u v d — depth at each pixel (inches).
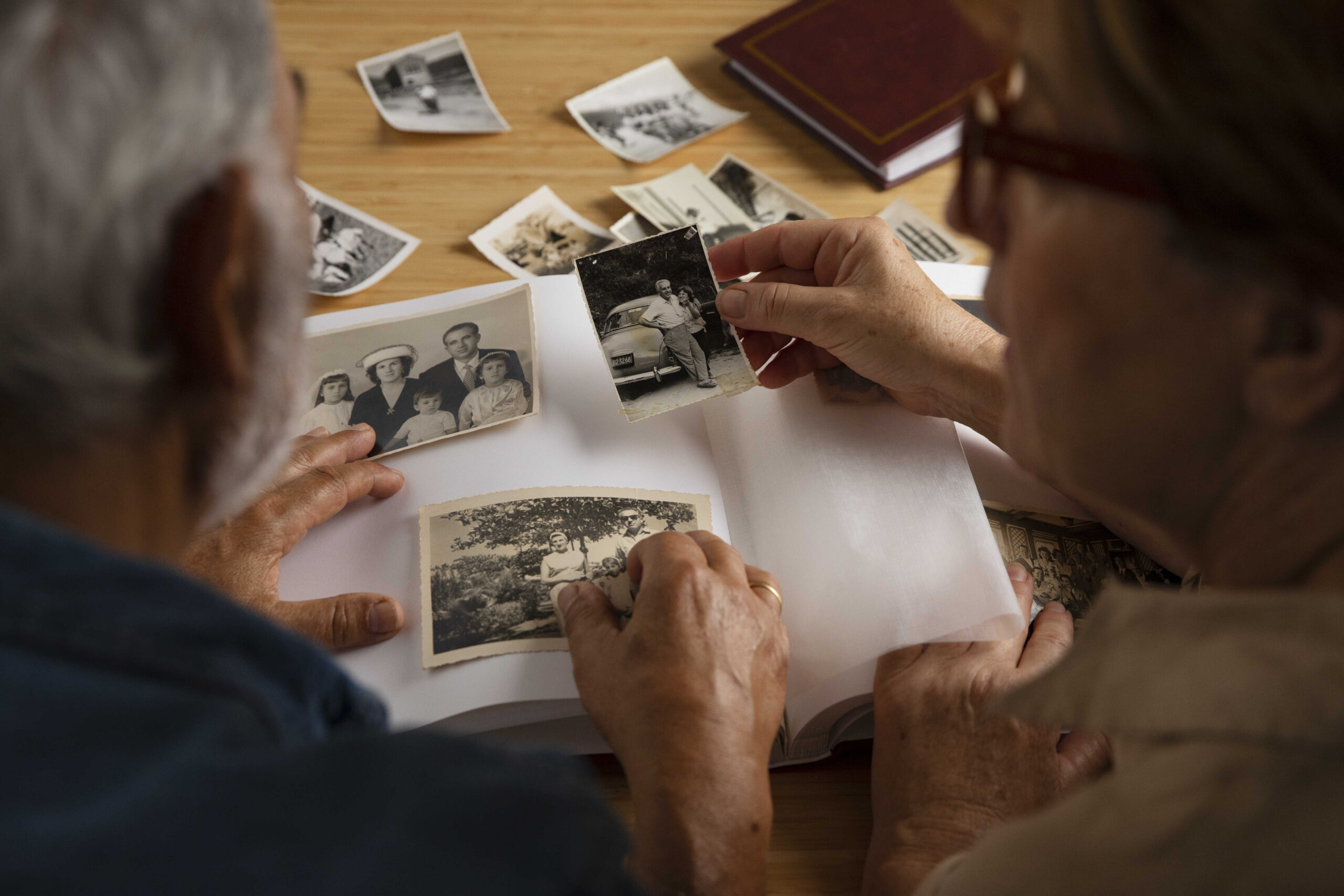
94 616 11.2
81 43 10.0
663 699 25.0
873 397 35.9
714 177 48.4
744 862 23.2
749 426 35.7
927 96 50.6
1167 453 15.1
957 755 26.5
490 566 31.1
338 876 10.5
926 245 44.9
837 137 49.4
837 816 28.0
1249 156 10.8
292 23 56.0
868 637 29.1
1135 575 32.5
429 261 43.8
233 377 12.9
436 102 51.7
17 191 9.9
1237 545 15.8
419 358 38.1
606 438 35.3
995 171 15.8
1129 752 16.3
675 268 36.8
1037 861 14.1
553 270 43.6
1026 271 15.1
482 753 12.3
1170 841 12.1
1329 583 14.7
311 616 29.4
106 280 10.8
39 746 10.3
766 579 29.5
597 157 49.4
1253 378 13.1
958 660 28.5
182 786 10.5
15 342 10.5
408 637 29.8
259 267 13.4
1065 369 15.1
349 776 11.3
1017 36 14.7
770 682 27.0
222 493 15.1
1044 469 19.6
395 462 34.8
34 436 11.5
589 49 55.5
